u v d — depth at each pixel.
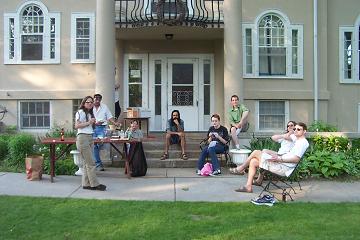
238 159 10.30
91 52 14.05
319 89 14.23
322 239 5.75
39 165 9.30
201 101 14.76
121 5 13.23
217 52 14.60
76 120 8.41
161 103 14.74
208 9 14.03
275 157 8.03
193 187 8.85
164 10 12.72
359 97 14.45
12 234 5.89
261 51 14.26
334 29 14.39
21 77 14.07
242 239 5.74
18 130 14.02
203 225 6.30
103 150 11.23
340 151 11.20
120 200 7.65
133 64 14.70
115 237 5.78
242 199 7.88
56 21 14.04
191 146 12.00
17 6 14.02
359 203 7.67
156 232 5.97
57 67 14.06
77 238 5.75
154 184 9.12
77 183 9.04
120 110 13.69
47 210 6.95
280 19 14.25
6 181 9.12
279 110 14.32
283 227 6.23
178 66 14.78
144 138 10.66
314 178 9.83
